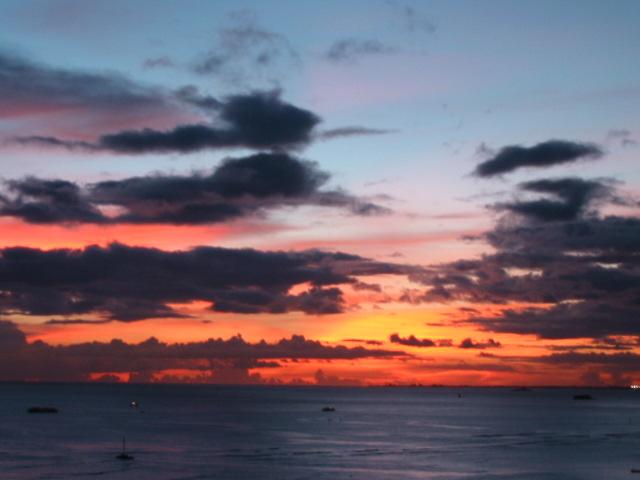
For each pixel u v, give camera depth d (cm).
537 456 14738
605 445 17138
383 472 12275
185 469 12338
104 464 12912
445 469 12706
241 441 17475
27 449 15362
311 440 17950
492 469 12756
